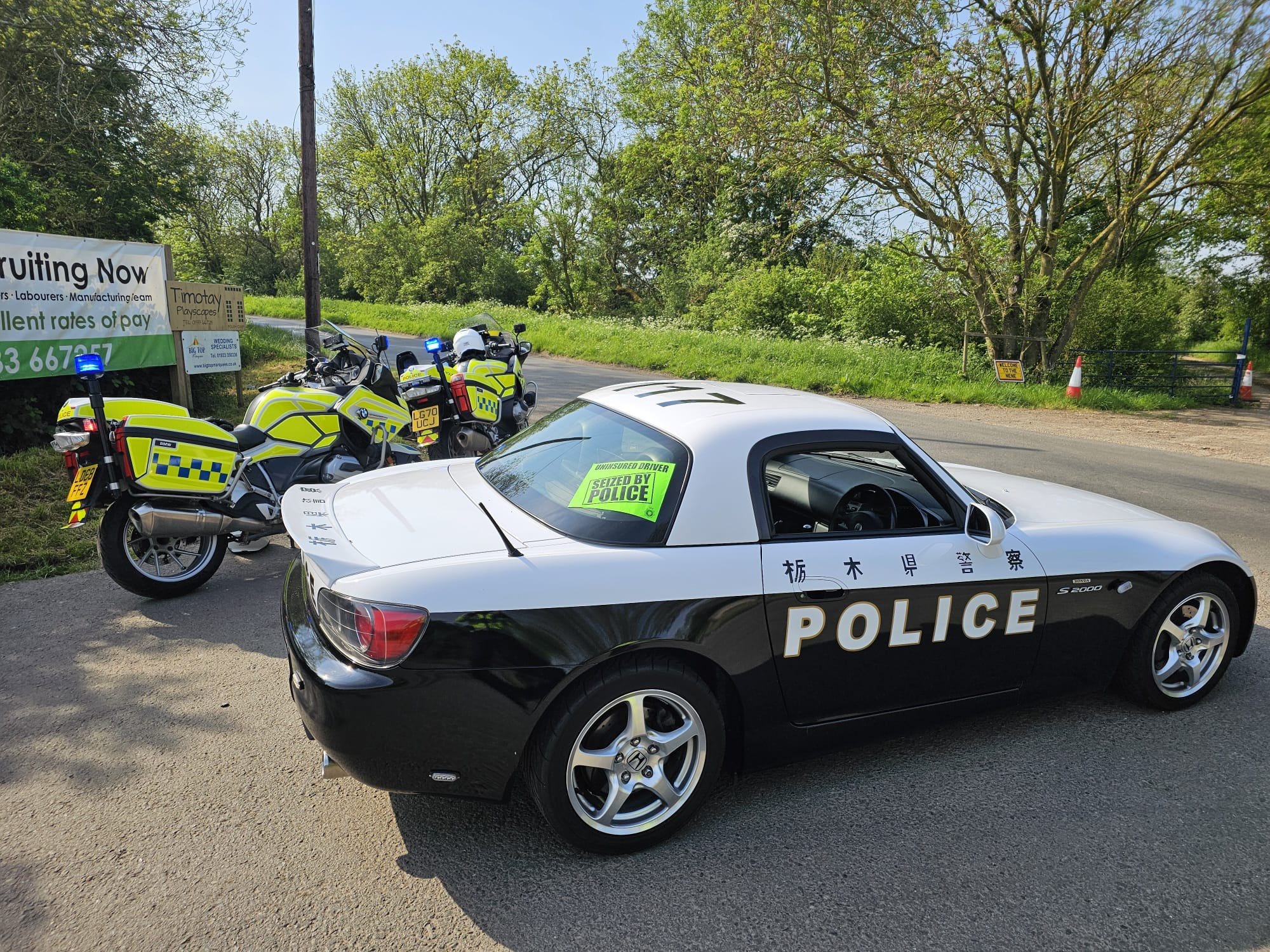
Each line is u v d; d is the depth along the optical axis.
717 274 34.03
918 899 2.57
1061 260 22.19
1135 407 17.22
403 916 2.45
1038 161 18.95
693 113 34.09
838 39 16.69
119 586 5.09
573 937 2.38
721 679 2.90
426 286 46.19
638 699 2.71
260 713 3.64
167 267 8.42
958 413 15.20
